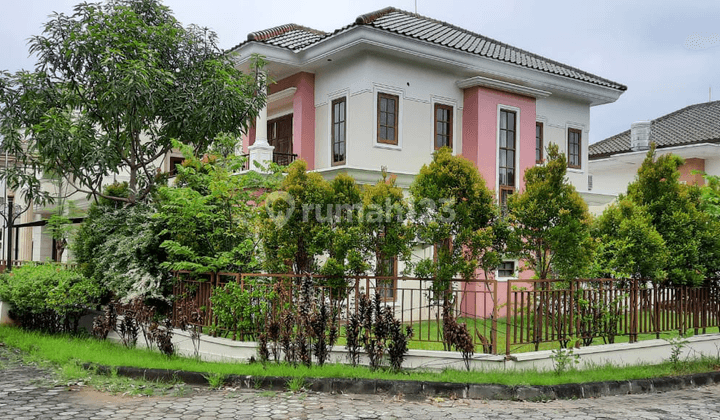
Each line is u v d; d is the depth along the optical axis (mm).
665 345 7934
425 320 11031
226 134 9820
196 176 9102
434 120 12461
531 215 7207
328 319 7070
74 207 16281
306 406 5559
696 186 8961
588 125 15508
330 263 7238
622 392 6398
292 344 6879
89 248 10375
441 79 12570
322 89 12586
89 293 9633
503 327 9266
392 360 6691
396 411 5426
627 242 7852
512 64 12977
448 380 6234
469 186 7254
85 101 10008
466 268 7062
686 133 17047
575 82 14266
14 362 7773
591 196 14836
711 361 7914
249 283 7586
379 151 11570
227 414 5254
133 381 6535
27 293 9852
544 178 7449
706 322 8695
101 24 10109
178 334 8305
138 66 9156
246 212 8758
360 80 11531
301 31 14859
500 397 5977
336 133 12203
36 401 5715
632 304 7789
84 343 8859
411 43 11570
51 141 9242
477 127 12500
